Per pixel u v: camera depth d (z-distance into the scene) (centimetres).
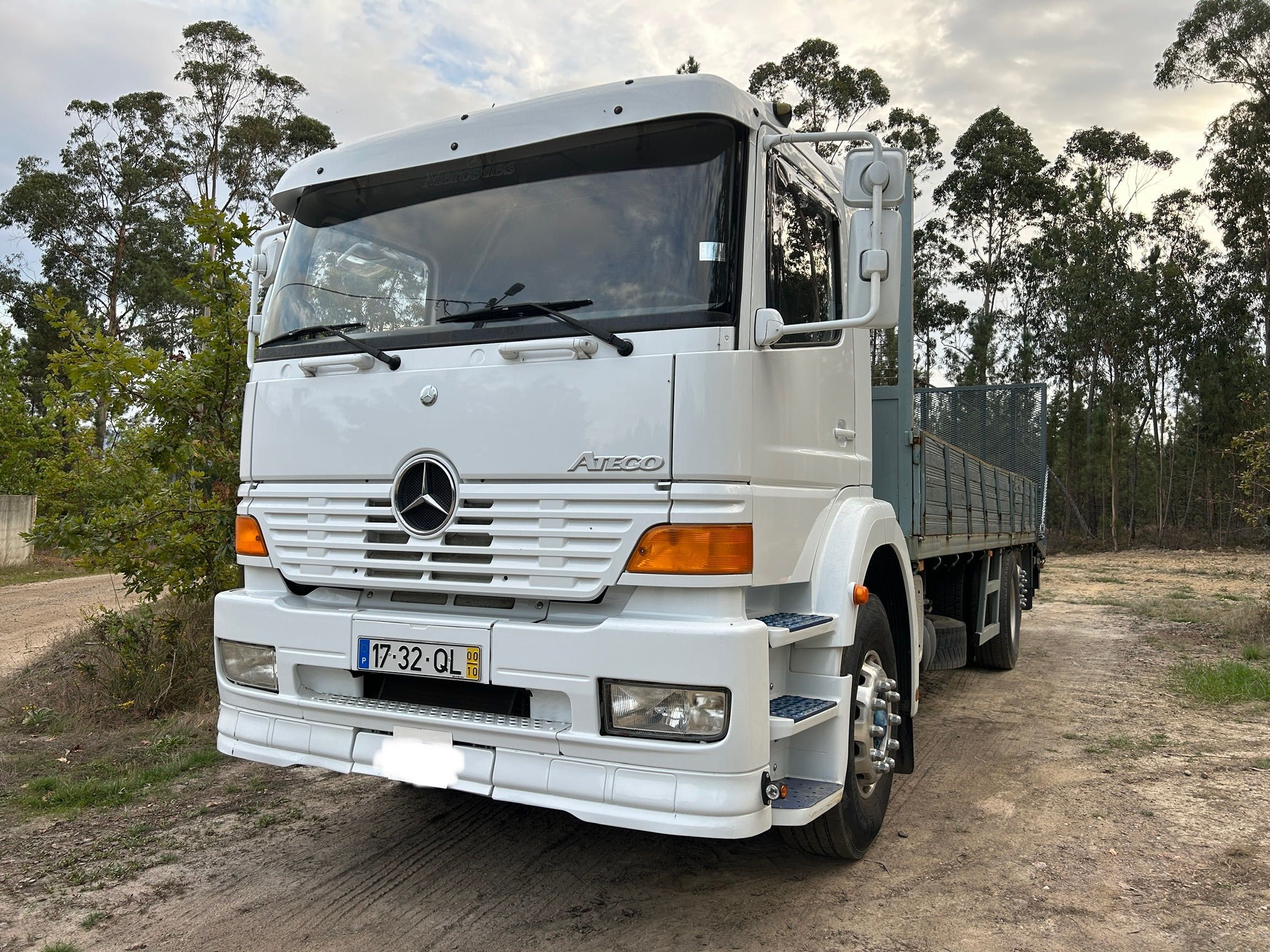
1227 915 327
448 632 306
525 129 334
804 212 362
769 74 2989
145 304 3319
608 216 314
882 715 380
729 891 351
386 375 330
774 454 315
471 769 303
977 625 702
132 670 640
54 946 307
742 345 294
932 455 521
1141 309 3419
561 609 303
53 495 696
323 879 362
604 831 415
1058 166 3734
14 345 2362
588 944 309
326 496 340
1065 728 605
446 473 315
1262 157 3244
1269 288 3322
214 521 661
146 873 369
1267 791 464
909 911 333
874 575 412
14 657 887
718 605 283
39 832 416
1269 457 1050
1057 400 3847
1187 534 3822
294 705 338
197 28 3231
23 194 3209
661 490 283
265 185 3303
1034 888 352
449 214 342
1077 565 2444
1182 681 761
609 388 292
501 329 312
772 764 319
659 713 279
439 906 338
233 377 671
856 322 297
